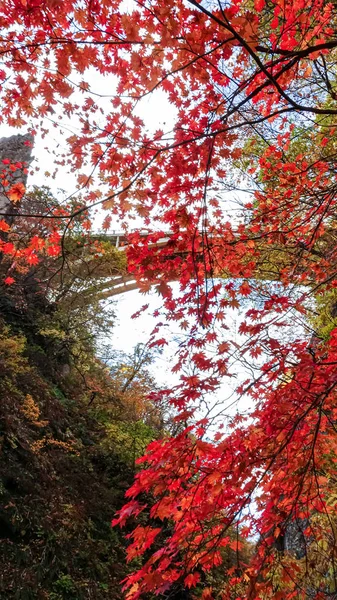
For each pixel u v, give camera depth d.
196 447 2.28
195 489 2.34
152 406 11.92
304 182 4.16
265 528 2.64
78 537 7.65
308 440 2.68
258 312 3.05
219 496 2.36
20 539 6.67
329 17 3.08
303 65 3.38
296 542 3.43
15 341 9.73
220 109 2.92
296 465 2.61
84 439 10.66
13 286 10.70
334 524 3.11
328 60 4.25
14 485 7.20
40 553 6.70
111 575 7.64
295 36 3.24
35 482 7.66
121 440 10.72
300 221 4.12
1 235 6.29
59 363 12.78
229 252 3.43
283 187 4.26
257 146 4.94
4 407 8.05
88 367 13.66
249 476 2.44
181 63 2.55
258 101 3.59
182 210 2.77
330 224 4.81
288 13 2.86
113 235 12.35
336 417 2.79
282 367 2.59
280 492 2.61
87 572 7.23
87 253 11.08
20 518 6.74
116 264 11.70
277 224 4.09
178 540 2.32
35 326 11.91
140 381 12.61
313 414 2.68
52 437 9.34
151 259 3.06
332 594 2.67
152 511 2.28
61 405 10.66
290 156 5.19
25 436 8.12
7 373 9.06
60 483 8.36
